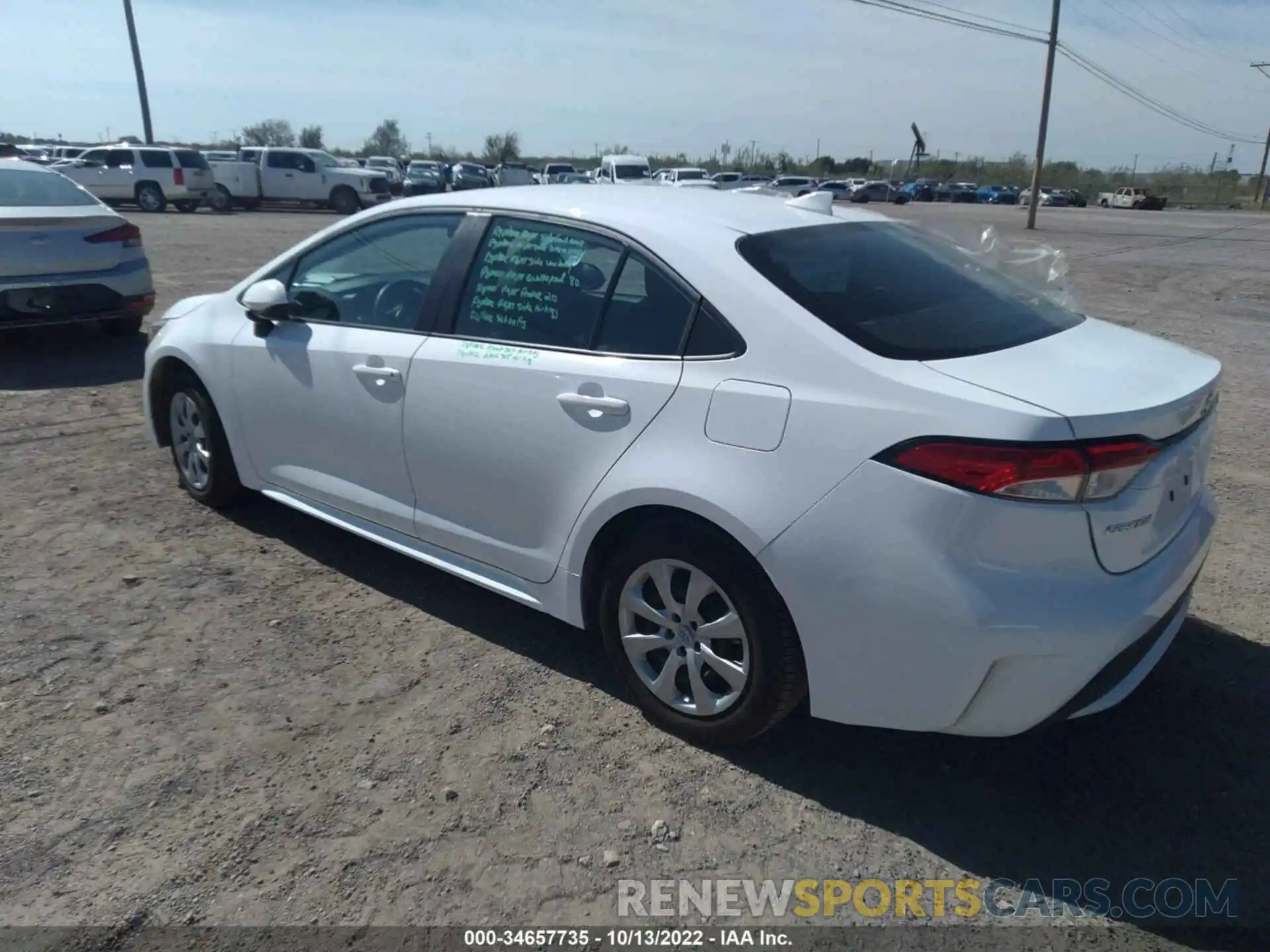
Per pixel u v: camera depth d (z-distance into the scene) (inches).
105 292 317.4
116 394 278.1
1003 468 94.3
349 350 151.7
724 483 108.7
